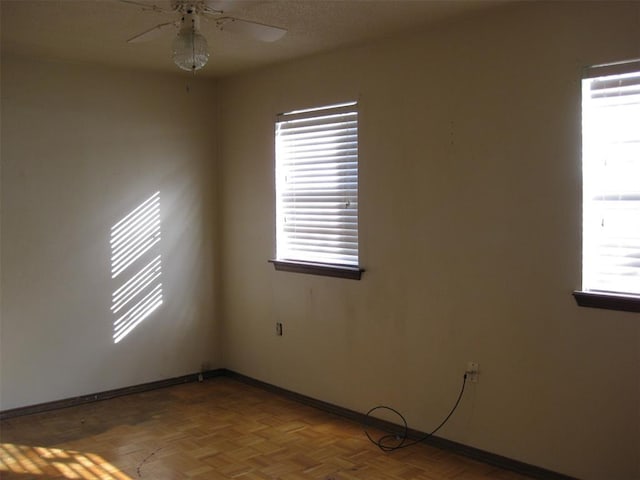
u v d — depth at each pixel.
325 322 4.16
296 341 4.41
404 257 3.62
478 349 3.27
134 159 4.55
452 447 3.41
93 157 4.35
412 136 3.54
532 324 3.04
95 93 4.35
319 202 4.20
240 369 4.97
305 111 4.23
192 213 4.91
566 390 2.93
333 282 4.08
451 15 3.19
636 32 2.64
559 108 2.90
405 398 3.65
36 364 4.14
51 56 4.08
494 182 3.17
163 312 4.76
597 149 2.83
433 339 3.49
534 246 3.03
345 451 3.43
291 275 4.42
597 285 2.86
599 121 2.81
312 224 4.27
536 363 3.04
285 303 4.48
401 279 3.64
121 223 4.50
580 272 2.86
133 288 4.58
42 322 4.16
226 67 4.50
